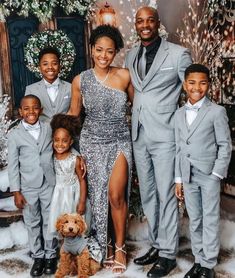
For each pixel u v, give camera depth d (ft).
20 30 15.02
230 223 11.71
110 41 9.34
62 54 13.79
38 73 13.80
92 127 9.85
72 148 10.27
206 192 8.93
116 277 9.63
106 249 10.11
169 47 9.45
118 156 9.79
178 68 9.33
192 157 8.89
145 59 9.60
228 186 13.80
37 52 13.58
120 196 9.91
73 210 10.11
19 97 15.26
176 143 9.24
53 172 9.89
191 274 9.26
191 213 9.25
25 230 11.63
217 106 8.79
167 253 9.80
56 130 9.73
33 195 9.84
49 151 9.78
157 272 9.59
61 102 10.61
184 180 9.15
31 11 14.56
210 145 8.85
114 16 15.38
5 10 14.40
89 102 9.71
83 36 15.67
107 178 9.84
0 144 13.48
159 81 9.39
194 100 8.87
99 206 9.97
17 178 9.80
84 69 15.84
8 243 11.39
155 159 9.70
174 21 16.63
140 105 9.60
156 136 9.52
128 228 11.86
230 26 14.35
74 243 9.36
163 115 9.48
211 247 9.04
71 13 15.40
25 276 9.82
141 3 16.40
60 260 9.53
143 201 10.29
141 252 10.98
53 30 14.02
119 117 9.78
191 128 8.87
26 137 9.68
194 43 16.02
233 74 14.12
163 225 9.81
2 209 11.98
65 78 15.23
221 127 8.70
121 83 9.70
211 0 15.23
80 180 10.10
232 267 9.96
